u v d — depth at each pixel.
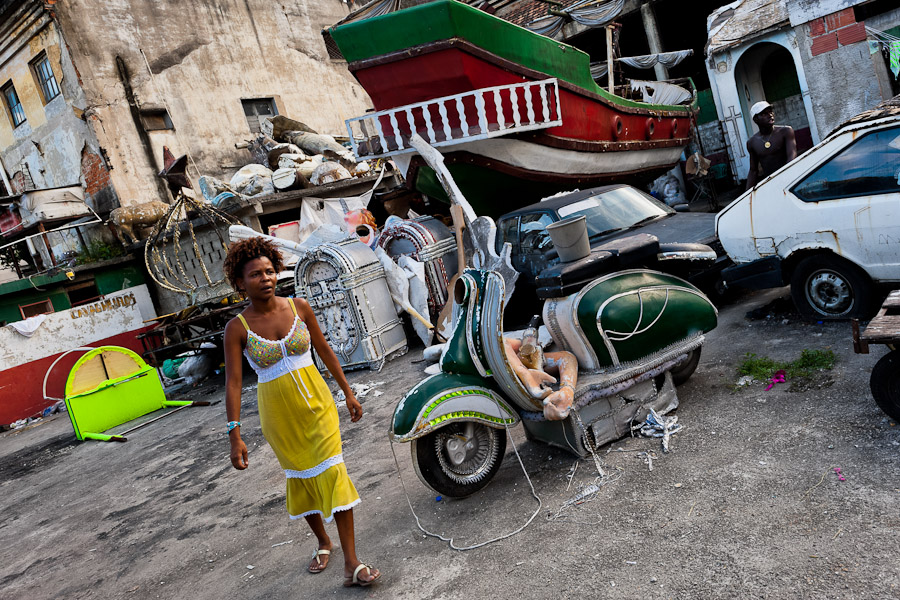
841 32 9.84
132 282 17.08
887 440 3.29
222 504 5.22
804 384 4.23
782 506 3.01
